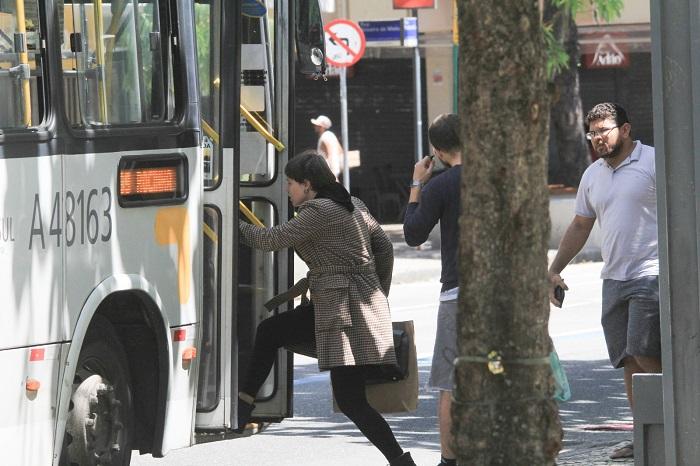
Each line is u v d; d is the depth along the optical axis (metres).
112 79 20.92
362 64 92.69
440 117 23.91
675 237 17.62
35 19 19.33
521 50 12.91
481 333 13.12
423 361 41.53
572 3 72.19
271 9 26.05
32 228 19.11
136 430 22.31
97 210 20.39
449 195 23.50
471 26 13.00
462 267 13.20
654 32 17.70
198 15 23.88
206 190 23.72
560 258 26.12
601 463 25.52
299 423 32.56
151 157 21.52
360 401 23.98
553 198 70.12
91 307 20.19
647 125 95.50
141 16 21.55
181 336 22.19
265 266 25.52
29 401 19.12
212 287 23.70
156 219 21.62
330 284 23.70
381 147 93.56
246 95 26.17
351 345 23.72
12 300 18.77
